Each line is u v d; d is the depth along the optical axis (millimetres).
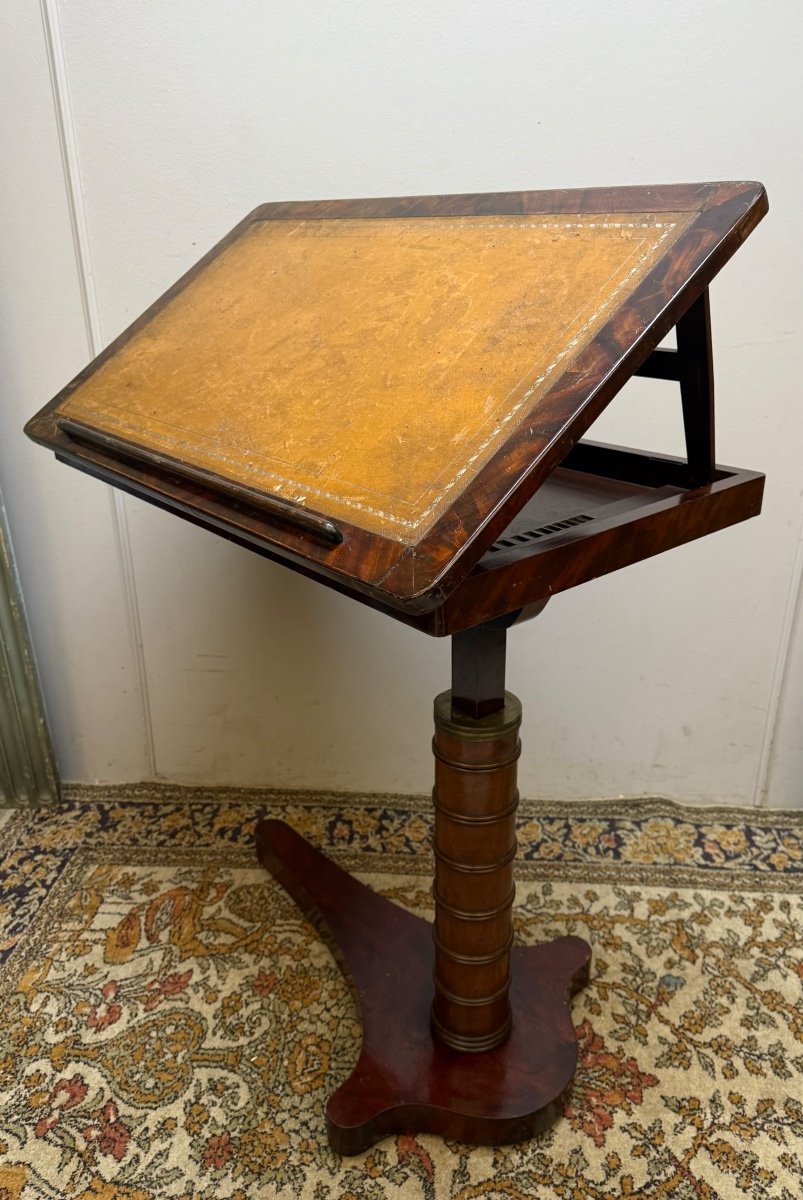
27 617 2256
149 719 2389
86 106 1835
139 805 2377
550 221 1159
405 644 2250
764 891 2041
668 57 1726
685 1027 1674
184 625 2277
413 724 2348
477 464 935
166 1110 1514
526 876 2096
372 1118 1426
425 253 1263
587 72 1752
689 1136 1461
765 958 1843
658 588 2143
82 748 2438
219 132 1852
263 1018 1701
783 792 2326
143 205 1910
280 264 1469
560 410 923
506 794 1384
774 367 1921
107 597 2254
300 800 2396
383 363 1146
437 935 1509
